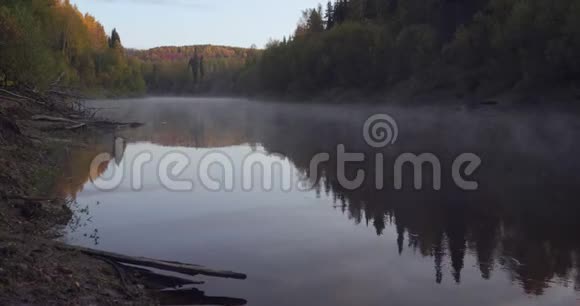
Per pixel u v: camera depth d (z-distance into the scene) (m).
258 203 11.66
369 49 67.06
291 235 9.12
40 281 5.74
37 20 39.12
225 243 8.52
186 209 10.88
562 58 33.59
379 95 60.22
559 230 9.61
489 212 11.02
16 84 23.91
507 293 6.69
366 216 10.56
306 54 82.06
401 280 7.09
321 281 6.97
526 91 36.84
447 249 8.49
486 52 45.56
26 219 8.57
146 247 8.15
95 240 8.34
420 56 54.59
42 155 15.33
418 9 65.12
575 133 26.70
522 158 18.94
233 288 6.64
